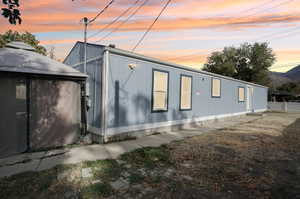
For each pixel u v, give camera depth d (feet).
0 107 17.16
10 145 17.61
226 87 46.06
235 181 12.69
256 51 107.55
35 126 19.31
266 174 13.87
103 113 21.86
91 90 24.49
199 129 32.37
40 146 19.62
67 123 21.85
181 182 12.41
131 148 19.83
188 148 20.21
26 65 18.97
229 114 47.60
